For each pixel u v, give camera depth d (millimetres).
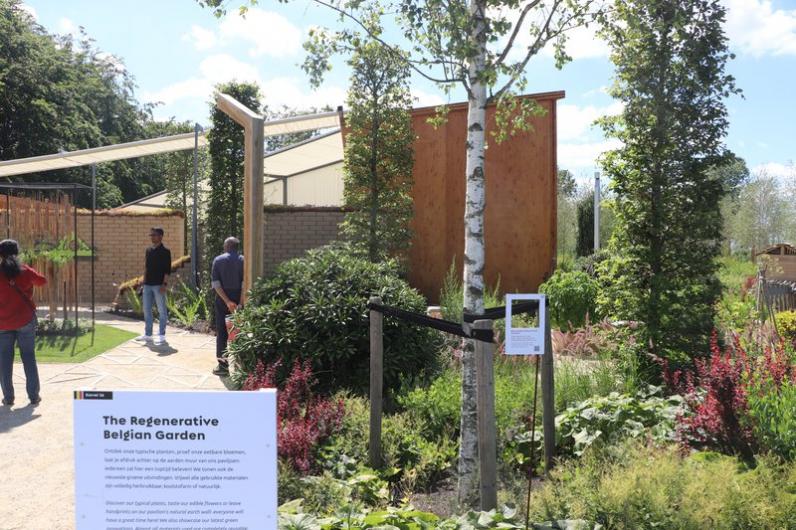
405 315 5113
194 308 13953
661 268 7949
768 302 11422
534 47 4891
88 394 2650
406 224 13289
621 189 8070
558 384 6496
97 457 2656
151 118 51188
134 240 20234
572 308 11312
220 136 14469
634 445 4789
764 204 37469
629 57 7688
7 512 4719
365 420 5871
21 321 7430
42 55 36250
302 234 15031
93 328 12375
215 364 9797
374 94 12844
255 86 14617
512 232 13016
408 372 7473
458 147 13516
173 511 2668
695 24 7605
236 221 14430
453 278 13492
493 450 4184
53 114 33906
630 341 7430
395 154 12852
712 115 7773
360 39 5309
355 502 4352
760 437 4707
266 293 7930
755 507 3635
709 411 4980
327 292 7742
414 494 5066
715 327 7812
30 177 32594
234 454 2662
